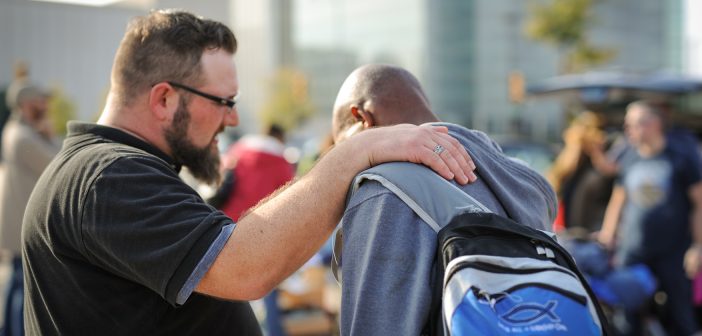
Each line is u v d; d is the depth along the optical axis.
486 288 1.15
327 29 47.53
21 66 4.95
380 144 1.38
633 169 4.87
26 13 35.09
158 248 1.28
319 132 46.44
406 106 1.58
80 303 1.39
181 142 1.63
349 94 1.62
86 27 37.03
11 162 4.30
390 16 41.59
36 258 1.45
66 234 1.38
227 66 1.67
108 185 1.34
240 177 4.96
